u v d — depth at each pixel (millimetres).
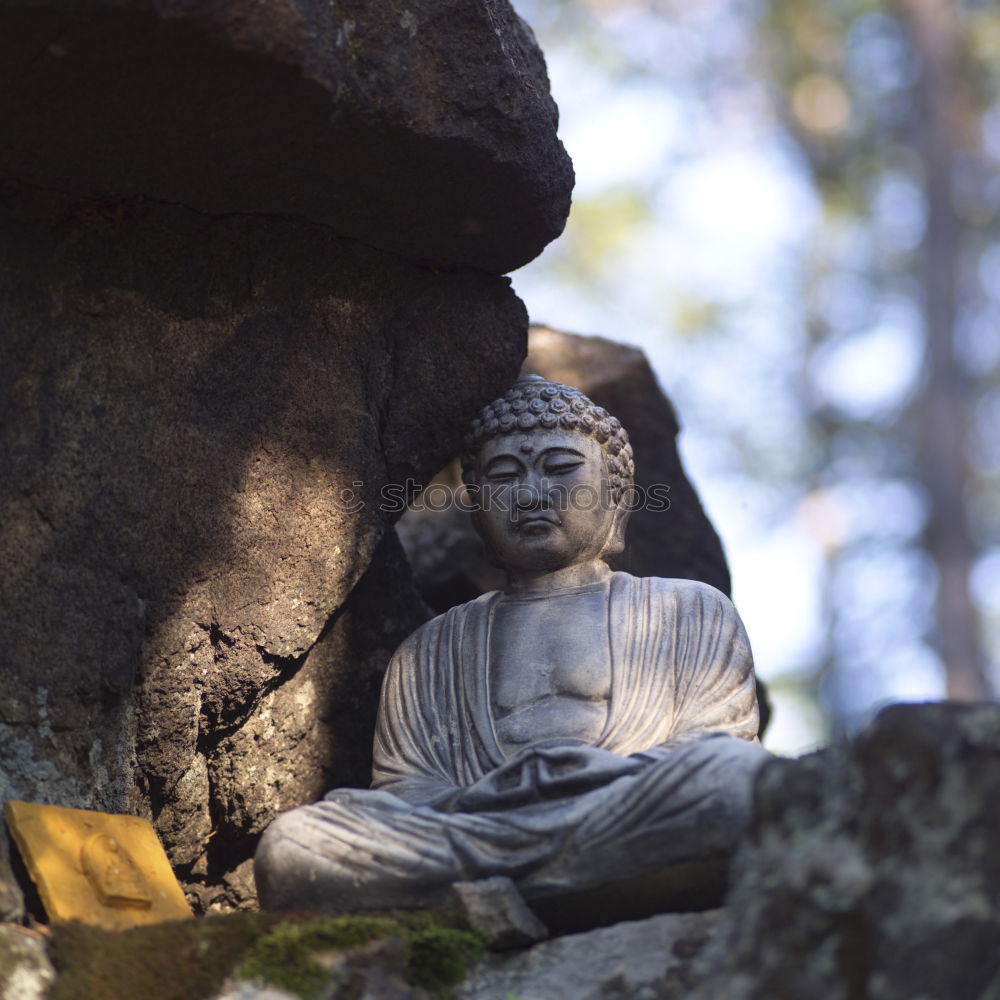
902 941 4727
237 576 6965
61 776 6477
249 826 7324
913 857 4801
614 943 5738
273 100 6090
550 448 7191
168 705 6859
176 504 6805
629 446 7445
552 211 7086
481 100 6609
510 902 5797
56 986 5492
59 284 6590
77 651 6543
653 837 5793
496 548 7230
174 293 6812
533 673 6848
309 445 7129
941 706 4969
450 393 7469
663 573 8984
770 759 5535
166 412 6789
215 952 5598
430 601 8945
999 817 4777
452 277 7445
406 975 5660
